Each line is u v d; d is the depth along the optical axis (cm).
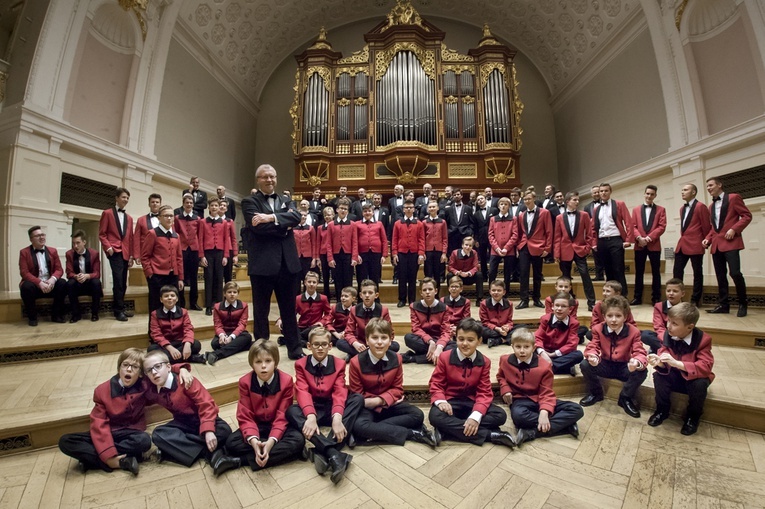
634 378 213
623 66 612
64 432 176
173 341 263
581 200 742
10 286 374
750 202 428
